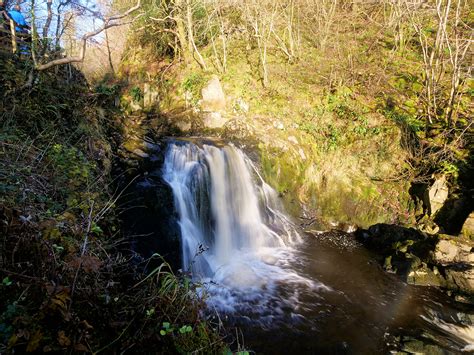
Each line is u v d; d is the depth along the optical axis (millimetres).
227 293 5211
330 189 7922
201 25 10281
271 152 7863
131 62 11508
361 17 13281
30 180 3463
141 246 5066
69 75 6223
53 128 4656
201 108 8375
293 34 11461
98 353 2180
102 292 2643
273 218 7410
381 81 9734
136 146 6422
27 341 1881
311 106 8953
